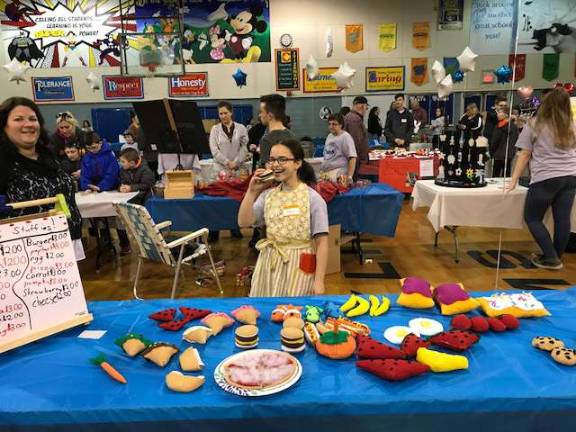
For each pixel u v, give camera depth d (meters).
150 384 1.10
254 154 5.24
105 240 4.61
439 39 7.60
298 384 1.08
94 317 1.49
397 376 1.06
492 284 3.48
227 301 1.59
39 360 1.23
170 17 6.56
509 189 3.55
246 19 7.57
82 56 7.65
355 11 7.59
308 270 1.94
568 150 3.34
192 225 3.53
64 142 4.54
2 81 7.68
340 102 7.84
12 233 1.32
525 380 1.07
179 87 7.78
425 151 6.25
